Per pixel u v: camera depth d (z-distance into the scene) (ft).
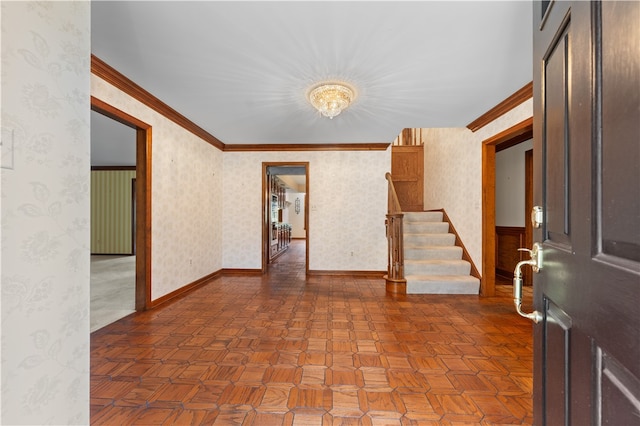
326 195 16.15
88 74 3.43
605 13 1.94
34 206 2.76
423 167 19.95
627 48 1.71
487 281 11.90
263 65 7.43
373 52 6.83
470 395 5.43
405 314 9.68
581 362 2.30
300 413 4.93
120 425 4.63
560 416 2.70
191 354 6.88
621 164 1.78
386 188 16.10
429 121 11.79
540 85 3.23
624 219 1.75
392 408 5.07
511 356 6.89
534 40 3.43
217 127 12.83
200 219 13.71
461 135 14.11
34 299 2.77
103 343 7.45
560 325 2.69
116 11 5.46
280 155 16.26
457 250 13.98
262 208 16.25
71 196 3.18
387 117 11.25
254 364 6.45
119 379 5.86
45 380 2.88
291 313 9.70
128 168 23.93
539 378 3.23
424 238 14.78
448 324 8.82
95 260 20.97
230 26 5.93
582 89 2.24
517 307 3.40
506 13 5.53
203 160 13.94
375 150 16.08
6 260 2.51
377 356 6.84
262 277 15.46
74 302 3.22
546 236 3.09
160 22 5.79
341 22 5.81
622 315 1.76
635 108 1.65
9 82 2.53
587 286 2.18
